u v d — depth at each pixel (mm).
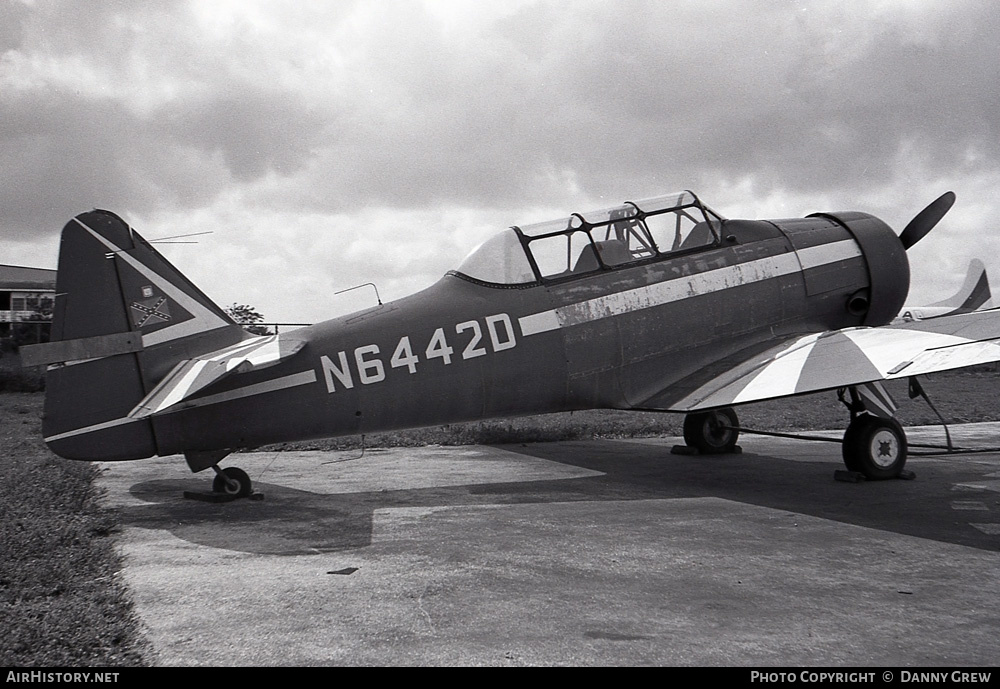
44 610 4098
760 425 14609
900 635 3793
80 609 4098
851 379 7426
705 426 10875
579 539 5848
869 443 8523
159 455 7141
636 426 14016
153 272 7273
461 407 7977
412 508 7098
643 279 8750
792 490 8016
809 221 10117
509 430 13250
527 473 9219
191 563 5168
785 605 4258
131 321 7133
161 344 7223
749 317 9234
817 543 5695
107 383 7031
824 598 4383
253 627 3916
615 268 8695
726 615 4094
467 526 6328
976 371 35562
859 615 4090
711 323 9008
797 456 10742
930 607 4219
